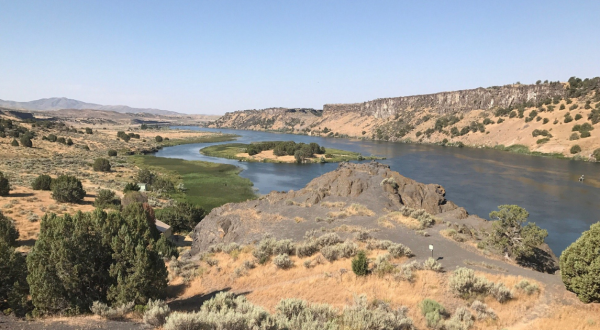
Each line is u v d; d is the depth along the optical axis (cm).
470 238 3023
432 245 2550
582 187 7831
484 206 6328
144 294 1830
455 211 4178
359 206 4012
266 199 4791
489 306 1716
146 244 2058
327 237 2792
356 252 2486
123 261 1914
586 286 1647
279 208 4312
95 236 1992
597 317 1588
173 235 4784
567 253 1814
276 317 1402
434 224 3444
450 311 1691
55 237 1786
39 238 1841
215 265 2733
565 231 4944
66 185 5556
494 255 2645
